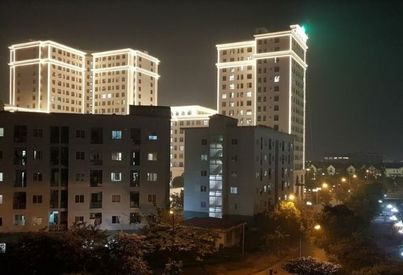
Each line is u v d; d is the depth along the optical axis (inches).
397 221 3619.6
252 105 5502.0
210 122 3265.3
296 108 5359.3
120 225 2689.5
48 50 6446.9
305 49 5841.5
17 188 2578.7
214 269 2100.1
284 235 2524.6
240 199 3157.0
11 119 2586.1
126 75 6653.5
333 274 1603.1
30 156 2603.3
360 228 2498.8
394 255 2005.4
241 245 2544.3
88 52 7052.2
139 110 2856.8
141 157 2746.1
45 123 2630.4
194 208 3289.9
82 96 6943.9
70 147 2637.8
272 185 3516.2
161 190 2768.2
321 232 2493.8
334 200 4778.5
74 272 1362.0
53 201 2625.5
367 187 4084.6
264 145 3356.3
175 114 6688.0
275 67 5172.2
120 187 2704.2
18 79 6619.1
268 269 2134.6
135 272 1413.6
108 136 2701.8
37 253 1397.6
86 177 2657.5
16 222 2576.3
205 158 3270.2
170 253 2146.9
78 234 1620.3
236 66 5625.0
